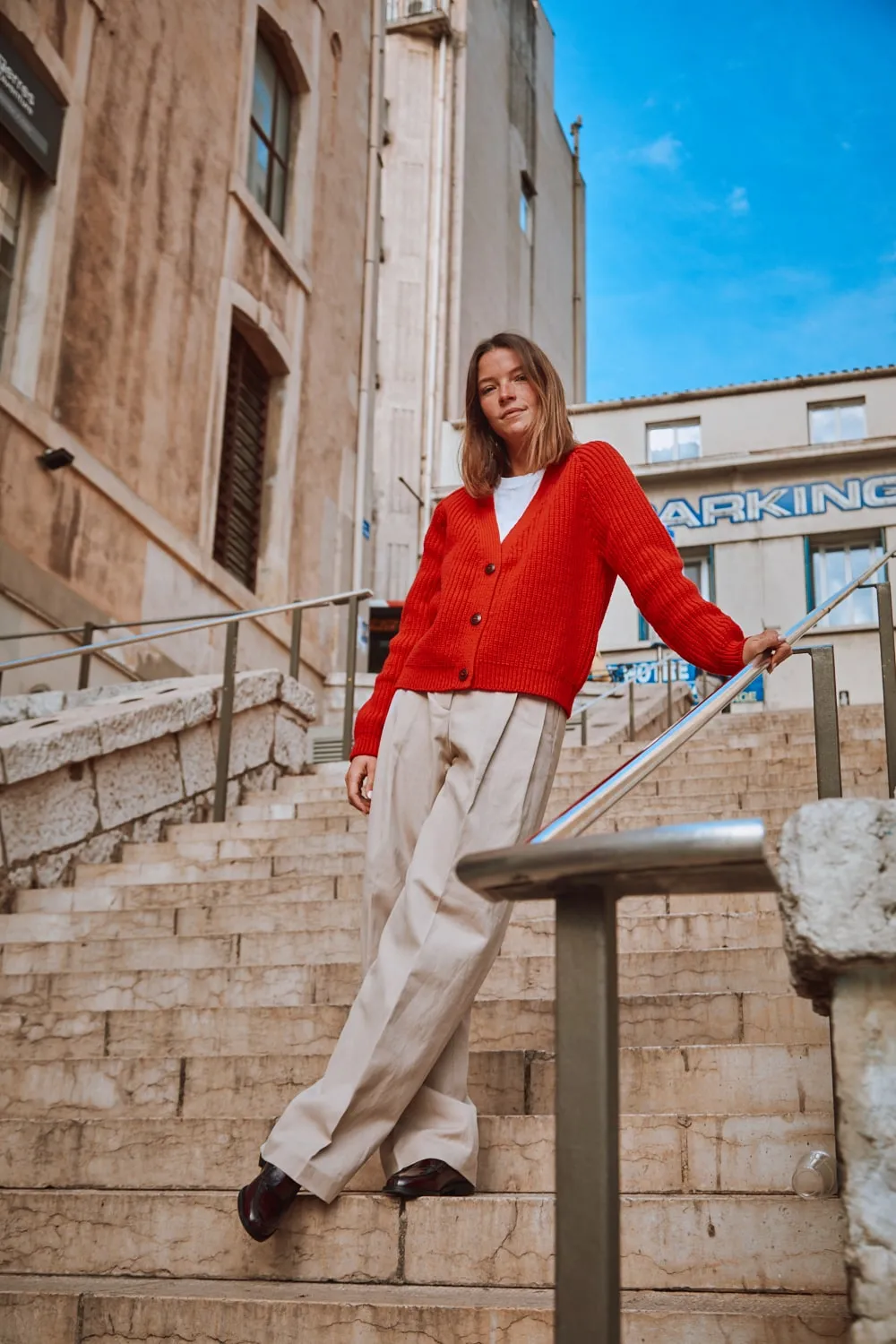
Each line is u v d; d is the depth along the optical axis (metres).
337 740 11.83
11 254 9.51
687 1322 2.03
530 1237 2.38
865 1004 1.48
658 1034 3.24
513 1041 3.31
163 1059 3.28
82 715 6.16
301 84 14.17
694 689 19.12
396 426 23.53
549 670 2.57
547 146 31.52
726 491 23.78
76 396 9.86
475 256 25.73
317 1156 2.40
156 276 11.04
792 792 5.76
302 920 4.60
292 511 13.09
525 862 1.27
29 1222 2.74
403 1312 2.19
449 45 26.06
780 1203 2.30
